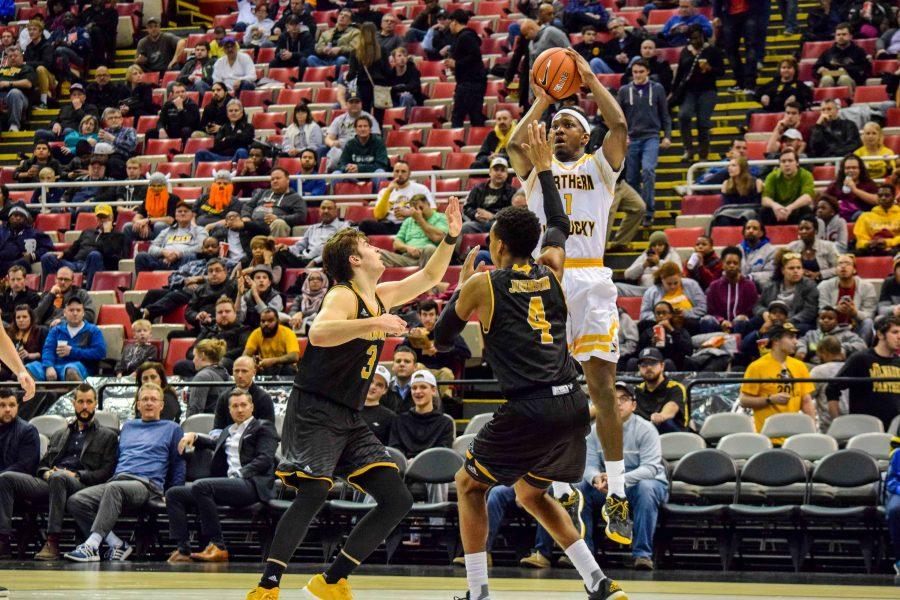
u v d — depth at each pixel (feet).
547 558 30.42
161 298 46.78
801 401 34.27
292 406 17.10
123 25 75.41
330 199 50.72
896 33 55.88
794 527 30.42
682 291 40.01
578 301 18.62
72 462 34.63
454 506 31.37
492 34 64.18
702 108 50.80
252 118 61.16
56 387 40.24
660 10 62.03
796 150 45.57
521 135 19.17
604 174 18.90
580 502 19.24
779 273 39.60
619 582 25.46
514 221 16.96
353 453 17.29
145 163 59.36
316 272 43.73
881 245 41.57
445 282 43.78
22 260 51.11
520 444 16.44
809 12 60.54
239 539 36.14
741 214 44.45
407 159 53.98
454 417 38.91
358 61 57.77
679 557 32.53
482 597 17.20
